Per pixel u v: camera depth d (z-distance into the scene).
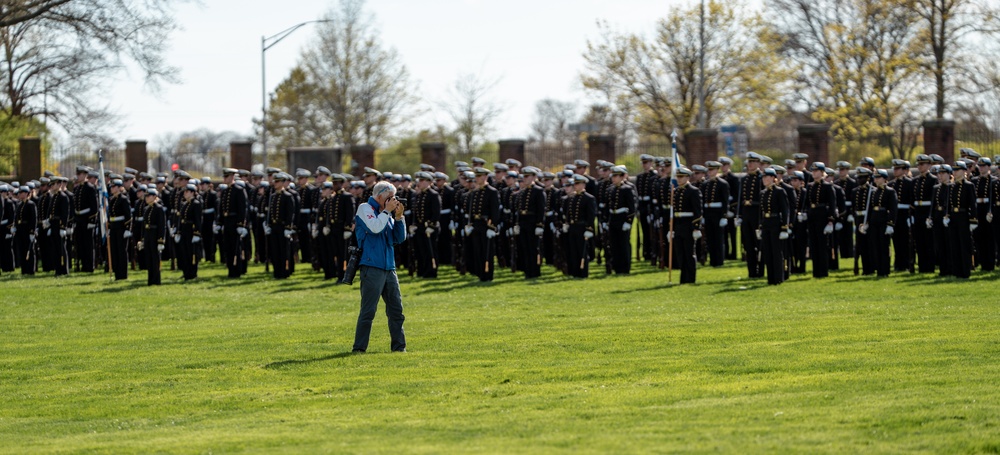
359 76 105.56
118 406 15.64
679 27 75.56
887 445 11.51
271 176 37.59
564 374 16.53
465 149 104.19
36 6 52.41
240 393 16.08
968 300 25.02
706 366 16.83
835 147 73.31
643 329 21.41
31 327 25.11
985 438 11.70
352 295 30.66
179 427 14.05
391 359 18.45
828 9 78.81
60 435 14.02
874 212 31.58
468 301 28.08
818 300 26.12
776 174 31.19
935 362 16.48
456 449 11.92
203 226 42.12
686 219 30.86
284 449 12.34
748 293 28.17
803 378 15.51
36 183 44.91
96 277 37.88
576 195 33.47
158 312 27.59
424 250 34.94
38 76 70.81
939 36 74.94
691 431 12.43
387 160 77.00
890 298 26.03
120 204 35.88
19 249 40.50
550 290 30.33
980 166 31.72
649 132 77.38
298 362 18.45
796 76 79.19
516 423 13.28
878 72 75.75
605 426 12.91
